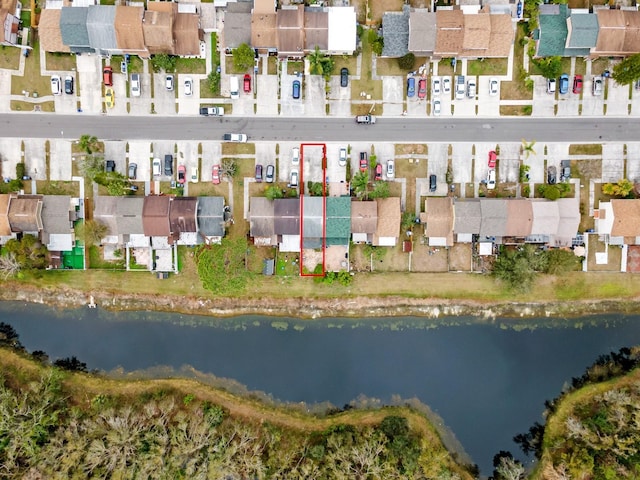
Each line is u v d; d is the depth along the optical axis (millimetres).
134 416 54562
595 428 54500
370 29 56781
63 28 53875
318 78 57188
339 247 57688
